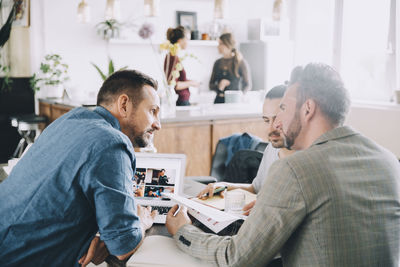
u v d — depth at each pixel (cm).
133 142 143
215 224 137
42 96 531
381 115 474
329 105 111
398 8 491
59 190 118
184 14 599
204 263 119
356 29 551
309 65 114
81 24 539
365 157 110
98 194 117
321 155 106
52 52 527
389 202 109
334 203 102
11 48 515
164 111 380
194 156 387
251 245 107
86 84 552
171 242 134
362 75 548
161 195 175
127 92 136
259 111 420
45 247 118
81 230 122
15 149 525
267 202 106
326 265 103
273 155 209
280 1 433
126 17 562
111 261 129
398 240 112
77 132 124
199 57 624
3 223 120
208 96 419
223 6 407
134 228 121
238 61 486
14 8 521
